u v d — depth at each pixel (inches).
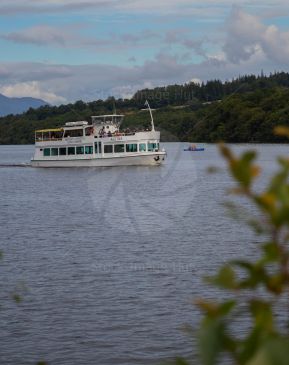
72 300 1343.5
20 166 7377.0
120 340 1094.4
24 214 3100.4
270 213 105.0
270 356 89.9
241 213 109.6
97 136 5757.9
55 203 3595.0
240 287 112.0
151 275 1581.0
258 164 112.4
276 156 108.3
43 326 1178.0
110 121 5821.9
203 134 6205.7
